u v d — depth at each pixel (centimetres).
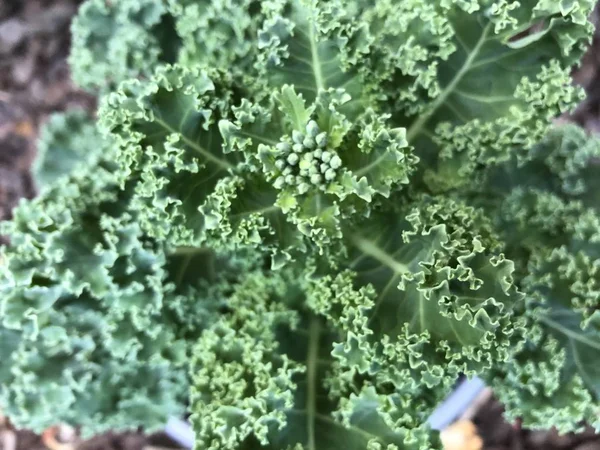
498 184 33
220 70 29
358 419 29
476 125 29
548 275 29
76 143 40
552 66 28
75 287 29
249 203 28
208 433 28
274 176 27
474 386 37
